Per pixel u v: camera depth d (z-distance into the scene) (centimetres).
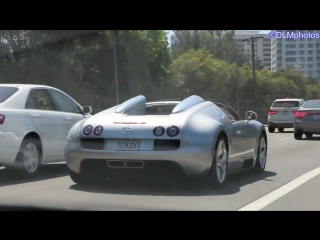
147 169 698
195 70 6041
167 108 835
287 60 17200
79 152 716
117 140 699
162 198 692
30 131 850
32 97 887
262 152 992
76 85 3944
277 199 707
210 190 754
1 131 791
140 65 4269
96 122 723
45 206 640
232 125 810
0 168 993
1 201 668
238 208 642
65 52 3800
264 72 7931
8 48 3622
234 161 827
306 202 689
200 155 692
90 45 3925
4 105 820
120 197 696
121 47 4119
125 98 4234
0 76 3606
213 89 6188
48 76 3756
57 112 933
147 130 692
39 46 3666
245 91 6731
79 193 723
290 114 2648
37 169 880
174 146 686
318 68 17075
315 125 1964
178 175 701
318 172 1001
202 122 723
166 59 4634
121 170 708
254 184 836
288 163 1166
